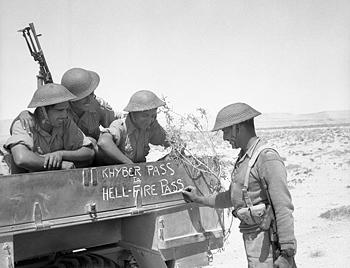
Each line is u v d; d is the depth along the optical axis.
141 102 3.32
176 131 3.78
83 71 3.43
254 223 2.80
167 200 3.27
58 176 2.85
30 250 3.31
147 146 3.63
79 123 3.52
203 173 3.46
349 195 5.83
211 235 3.42
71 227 3.46
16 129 3.05
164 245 3.21
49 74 3.66
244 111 2.91
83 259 3.37
